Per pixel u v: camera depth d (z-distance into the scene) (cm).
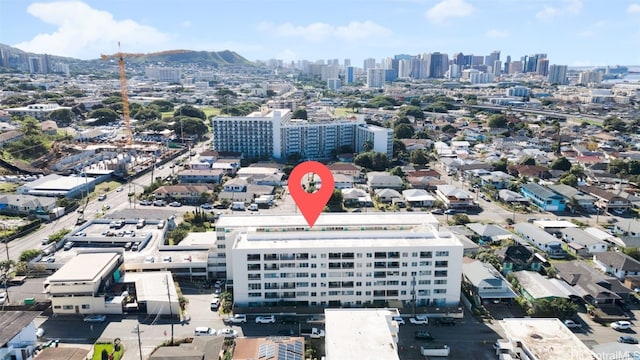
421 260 10419
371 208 18162
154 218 15262
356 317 7925
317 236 10938
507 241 14275
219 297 11069
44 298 10512
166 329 9800
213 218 16625
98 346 9125
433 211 17712
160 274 11462
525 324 8719
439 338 9581
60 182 19738
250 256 10238
